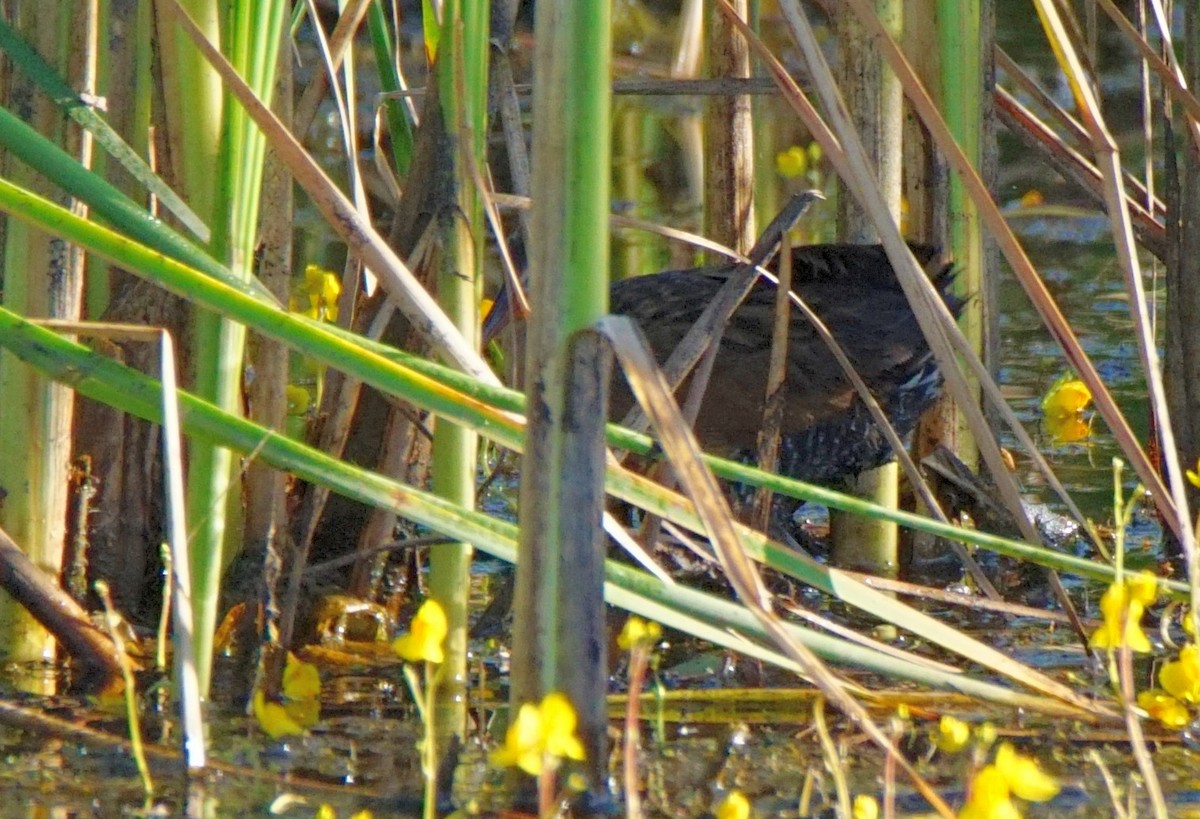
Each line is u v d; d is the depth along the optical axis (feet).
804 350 27.09
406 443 22.21
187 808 15.96
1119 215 19.20
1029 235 48.91
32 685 19.90
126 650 20.94
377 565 23.88
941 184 26.61
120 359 21.56
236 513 21.34
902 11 25.72
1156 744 18.25
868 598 17.56
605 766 15.20
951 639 17.67
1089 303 42.60
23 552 20.04
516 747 14.08
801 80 39.93
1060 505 29.25
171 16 18.44
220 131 18.71
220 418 17.12
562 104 13.85
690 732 18.67
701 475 13.34
